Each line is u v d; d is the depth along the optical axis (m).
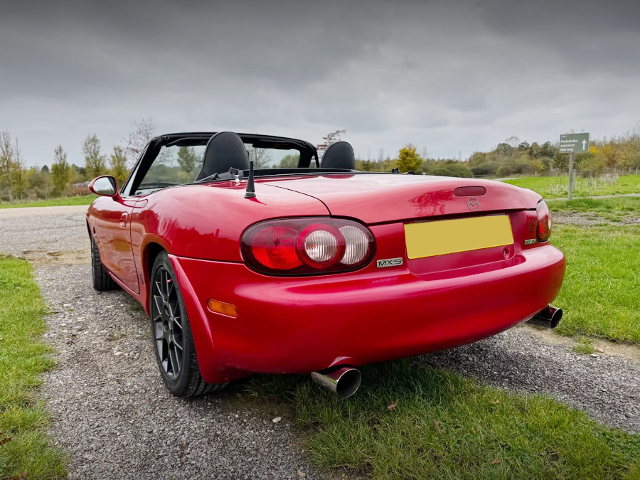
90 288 4.57
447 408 1.97
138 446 1.85
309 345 1.58
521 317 1.95
